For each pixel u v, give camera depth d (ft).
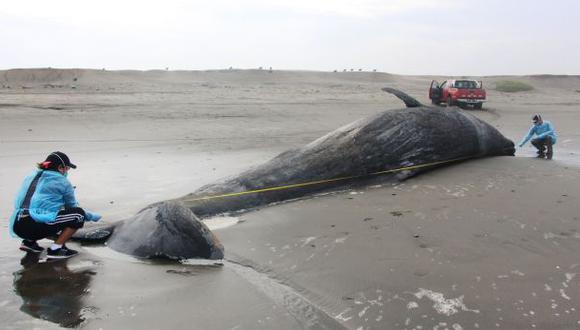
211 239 17.79
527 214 20.34
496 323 12.44
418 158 28.04
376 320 12.71
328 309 13.37
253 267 16.53
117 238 18.84
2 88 86.89
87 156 37.99
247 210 23.44
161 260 17.30
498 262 16.02
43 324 12.39
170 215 18.26
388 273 15.46
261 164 26.76
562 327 12.19
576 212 20.38
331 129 56.13
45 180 17.62
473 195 23.36
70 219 17.53
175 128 52.70
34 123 51.39
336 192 25.81
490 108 80.07
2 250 18.10
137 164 35.06
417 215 20.95
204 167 34.12
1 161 35.24
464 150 30.09
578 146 44.34
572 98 107.65
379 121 28.43
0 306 13.38
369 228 19.67
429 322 12.56
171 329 12.20
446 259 16.37
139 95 82.74
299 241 18.66
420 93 111.34
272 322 12.59
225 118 60.54
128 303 13.62
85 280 15.31
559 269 15.39
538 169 27.89
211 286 14.83
